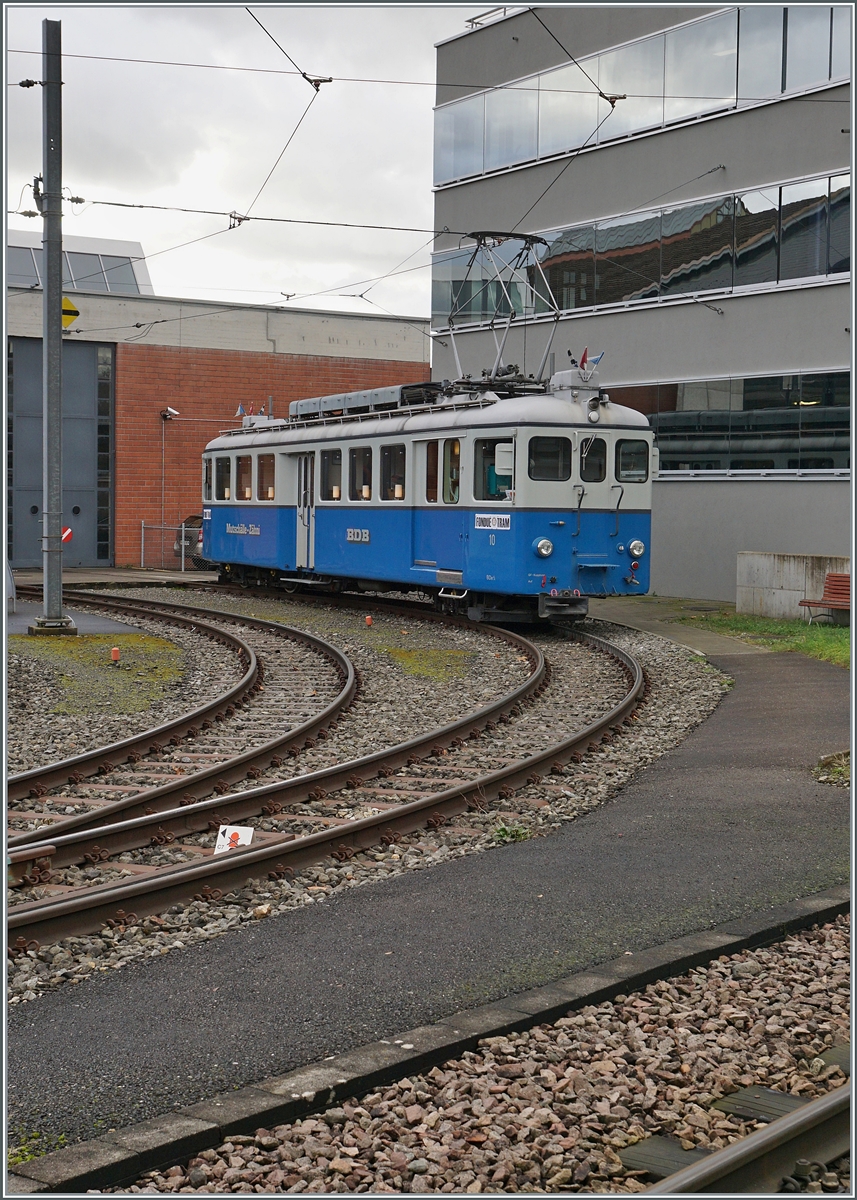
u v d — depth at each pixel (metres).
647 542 20.81
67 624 20.41
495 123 32.34
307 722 11.90
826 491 25.30
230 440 30.55
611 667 16.94
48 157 19.31
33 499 38.97
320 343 42.22
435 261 34.50
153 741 11.40
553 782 10.15
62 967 6.11
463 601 22.45
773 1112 4.72
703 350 27.58
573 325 30.52
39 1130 4.45
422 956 6.20
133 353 39.53
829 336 25.12
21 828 8.63
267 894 7.29
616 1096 4.78
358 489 24.30
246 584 31.00
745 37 26.33
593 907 6.95
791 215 25.72
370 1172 4.29
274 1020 5.42
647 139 28.53
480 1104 4.69
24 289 38.16
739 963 6.18
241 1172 4.24
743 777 10.29
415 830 8.73
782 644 19.17
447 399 22.34
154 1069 4.93
